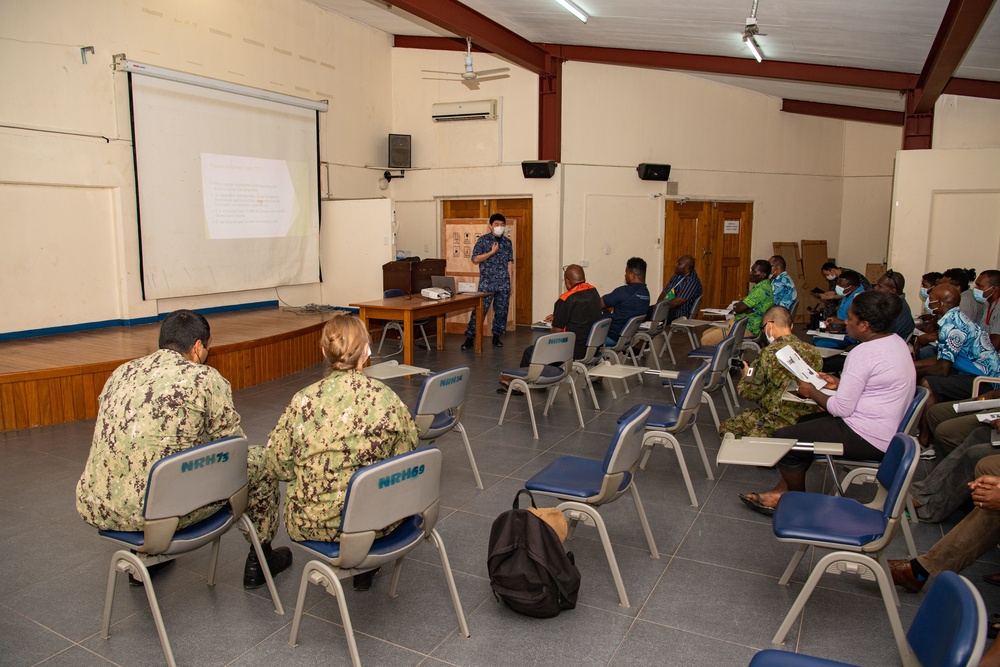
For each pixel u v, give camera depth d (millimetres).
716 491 3664
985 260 6621
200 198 7258
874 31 5637
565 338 4598
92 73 6223
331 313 7887
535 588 2379
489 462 4098
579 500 2576
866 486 3734
